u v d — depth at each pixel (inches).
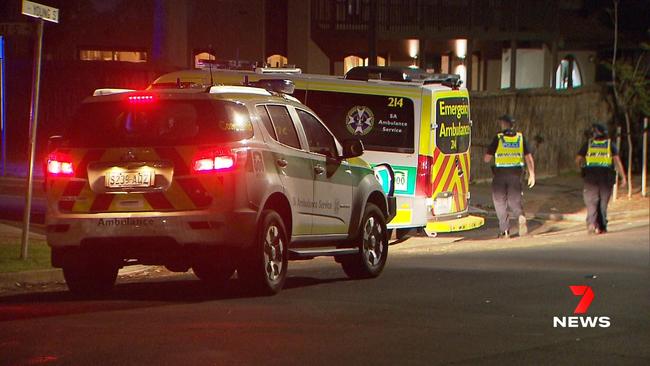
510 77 4168.3
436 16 3818.9
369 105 1980.8
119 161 1236.5
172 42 3324.3
